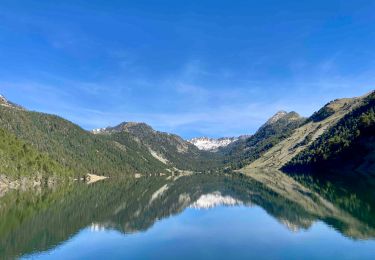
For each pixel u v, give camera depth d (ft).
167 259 172.45
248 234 218.38
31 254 183.42
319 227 225.56
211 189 567.59
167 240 209.26
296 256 170.30
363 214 260.62
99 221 276.82
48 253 185.06
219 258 172.14
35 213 316.81
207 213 307.17
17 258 176.96
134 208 351.05
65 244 202.28
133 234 227.20
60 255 181.37
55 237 219.82
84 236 221.87
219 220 271.08
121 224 263.49
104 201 415.44
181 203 385.91
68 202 404.98
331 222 237.86
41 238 216.95
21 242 207.41
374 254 168.55
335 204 312.71
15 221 276.00
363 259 162.30
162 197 460.14
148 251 186.60
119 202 404.77
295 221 248.73
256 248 186.29
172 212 320.09
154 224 262.88
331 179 606.96
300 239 199.41
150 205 374.43
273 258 169.17
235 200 388.78
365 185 467.11
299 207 309.83
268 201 365.61
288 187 525.75
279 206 324.39
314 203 328.70
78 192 553.64
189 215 300.40
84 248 193.36
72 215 306.35
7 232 234.38
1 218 289.12
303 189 473.67
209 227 245.45
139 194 513.45
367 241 189.88
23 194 509.35
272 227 235.20
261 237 208.74
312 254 172.04
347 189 428.97
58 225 259.80
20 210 335.67
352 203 312.91
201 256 176.14
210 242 202.08
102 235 224.74
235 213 299.99
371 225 224.74
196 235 220.84
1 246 198.18
